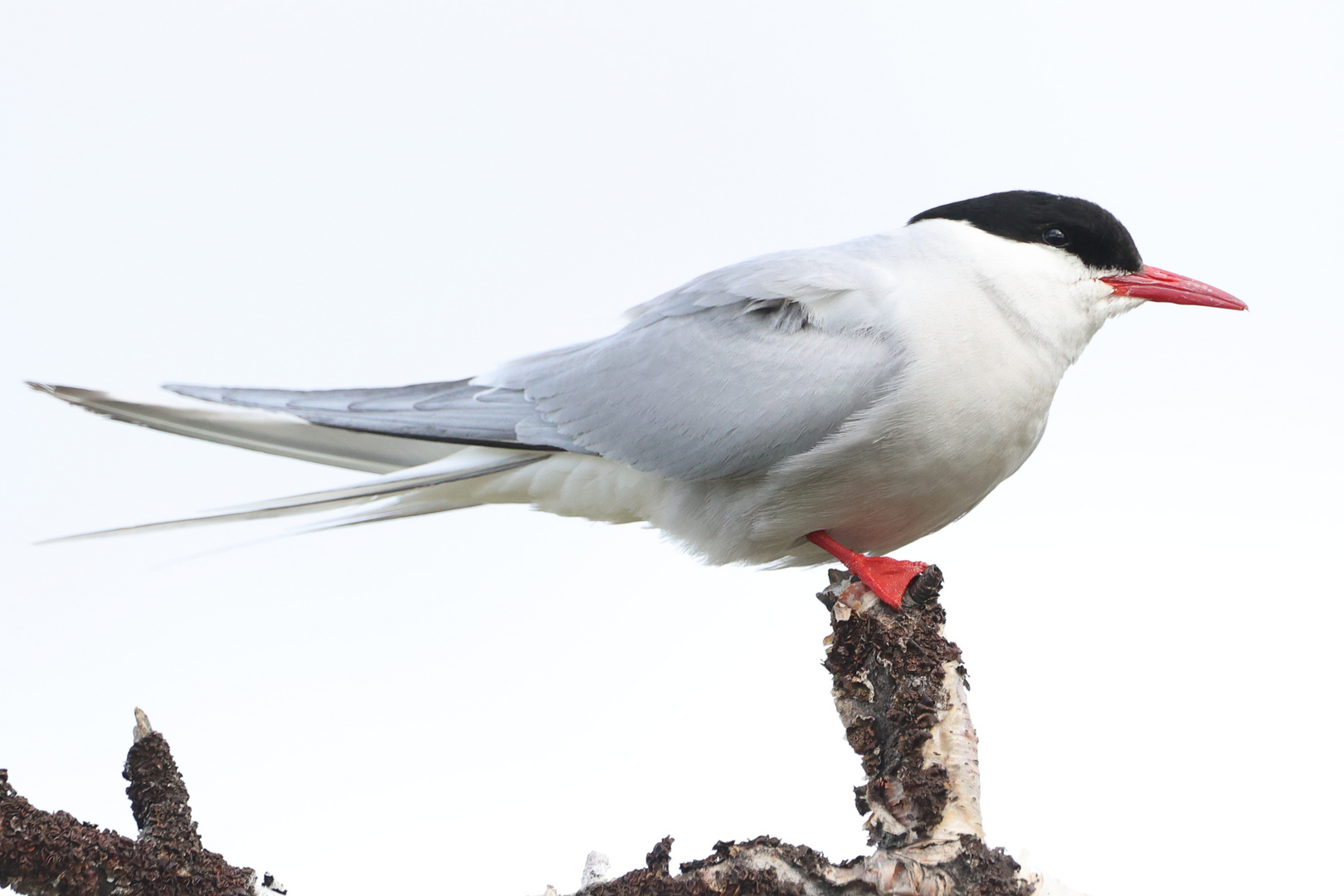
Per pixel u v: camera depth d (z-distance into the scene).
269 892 5.79
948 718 6.80
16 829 5.57
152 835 5.80
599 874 6.32
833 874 6.10
